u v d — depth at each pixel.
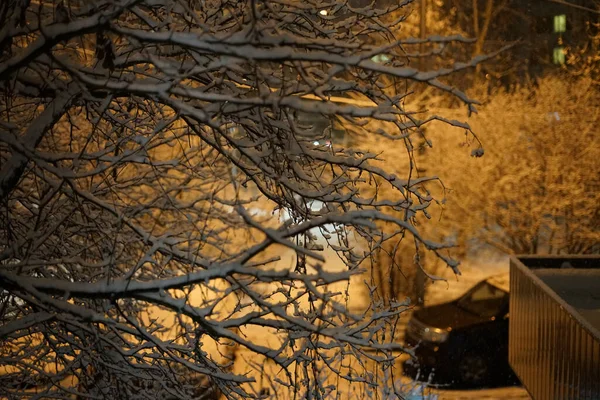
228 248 11.48
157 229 8.48
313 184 5.43
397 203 5.04
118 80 4.45
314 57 3.97
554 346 8.95
